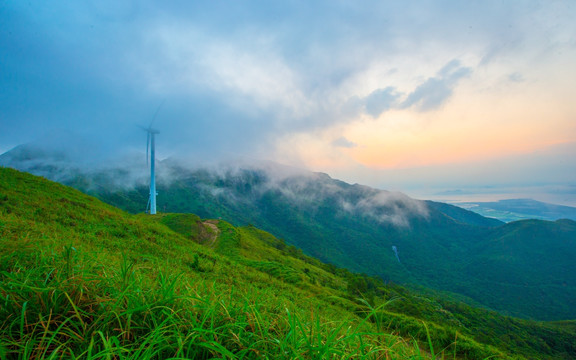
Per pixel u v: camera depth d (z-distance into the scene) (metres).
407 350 2.35
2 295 2.22
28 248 3.42
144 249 16.47
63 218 17.11
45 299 2.29
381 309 2.51
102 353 1.63
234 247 48.56
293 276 31.20
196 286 3.48
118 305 2.32
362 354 2.11
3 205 14.86
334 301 18.16
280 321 2.76
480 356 13.56
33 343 1.86
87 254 3.81
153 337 1.95
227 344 2.21
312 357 2.03
